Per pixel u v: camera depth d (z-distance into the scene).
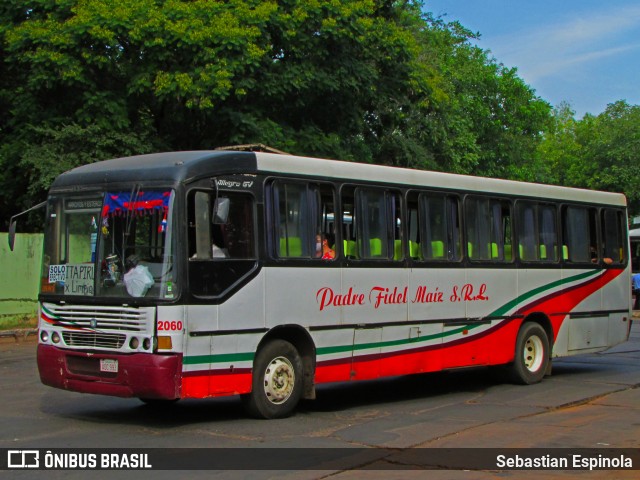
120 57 20.16
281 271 9.80
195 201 9.07
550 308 13.87
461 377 14.34
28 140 20.62
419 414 10.34
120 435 8.74
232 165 9.45
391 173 11.37
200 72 19.28
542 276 13.73
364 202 10.95
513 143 42.59
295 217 10.06
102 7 19.28
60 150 19.72
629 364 16.39
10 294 20.56
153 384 8.62
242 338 9.34
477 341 12.49
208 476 7.02
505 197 13.21
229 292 9.22
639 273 35.38
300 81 20.89
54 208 9.86
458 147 34.75
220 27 19.38
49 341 9.58
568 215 14.45
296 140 21.64
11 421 9.60
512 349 13.15
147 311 8.74
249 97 21.09
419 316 11.55
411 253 11.52
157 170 9.14
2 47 21.44
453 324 12.08
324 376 10.27
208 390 8.98
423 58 31.58
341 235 10.58
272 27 20.75
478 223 12.69
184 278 8.83
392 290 11.17
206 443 8.34
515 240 13.30
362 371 10.76
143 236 9.04
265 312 9.59
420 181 11.78
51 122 20.31
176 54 19.81
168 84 19.25
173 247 8.84
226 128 21.05
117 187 9.34
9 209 23.72
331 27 20.98
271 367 9.72
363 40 21.88
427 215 11.85
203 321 8.94
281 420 9.73
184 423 9.47
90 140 19.58
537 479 6.95
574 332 14.34
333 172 10.57
